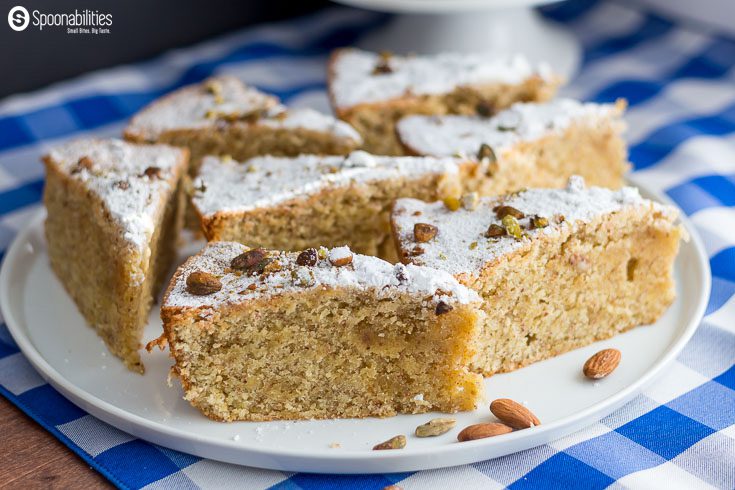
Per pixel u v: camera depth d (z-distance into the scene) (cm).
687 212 75
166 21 94
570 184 66
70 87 89
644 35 98
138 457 58
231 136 76
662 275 66
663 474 57
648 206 64
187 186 72
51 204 71
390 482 57
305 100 89
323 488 57
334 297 59
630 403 61
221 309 59
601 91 89
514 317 64
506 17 90
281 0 101
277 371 61
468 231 64
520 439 57
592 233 64
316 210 69
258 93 81
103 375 63
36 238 74
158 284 70
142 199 67
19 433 60
